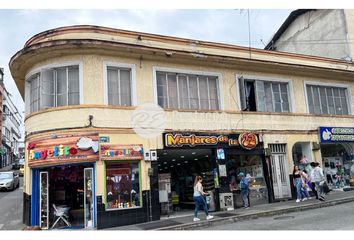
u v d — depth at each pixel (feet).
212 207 48.29
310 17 78.89
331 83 62.44
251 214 41.78
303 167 56.90
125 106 43.93
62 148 40.68
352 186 61.98
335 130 59.16
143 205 42.70
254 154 51.96
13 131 228.02
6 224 44.70
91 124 41.55
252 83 55.83
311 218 36.37
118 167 42.68
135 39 46.24
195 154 53.31
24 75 49.39
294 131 55.83
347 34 68.80
